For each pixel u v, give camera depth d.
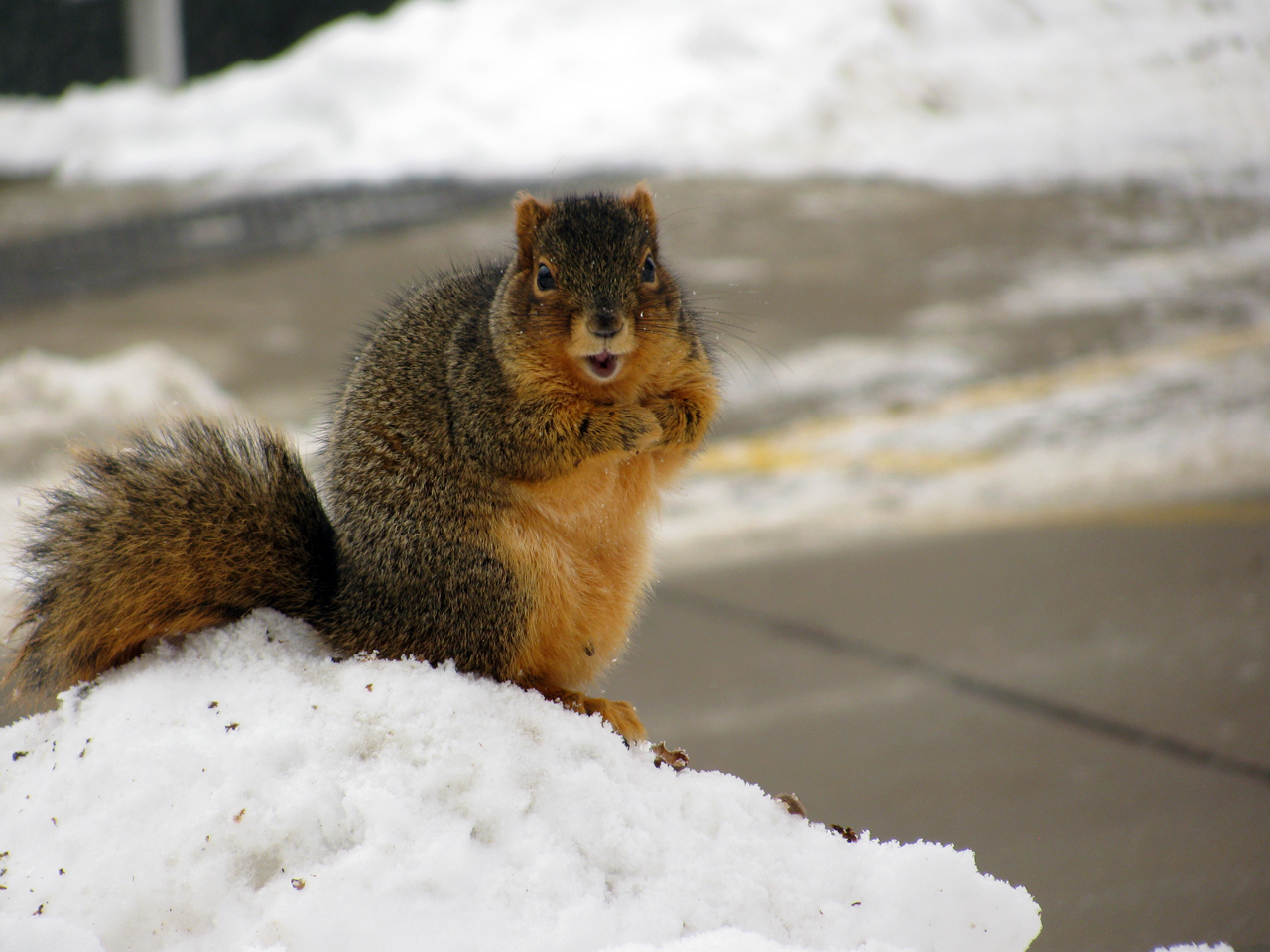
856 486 16.86
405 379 5.82
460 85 39.19
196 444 5.78
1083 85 36.03
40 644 5.49
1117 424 18.31
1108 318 22.97
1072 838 8.68
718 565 14.67
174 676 5.07
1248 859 8.29
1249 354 20.84
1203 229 27.69
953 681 11.49
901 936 4.46
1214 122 33.44
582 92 38.44
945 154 33.78
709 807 4.75
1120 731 10.35
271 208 32.75
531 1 41.97
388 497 5.65
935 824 8.98
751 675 11.85
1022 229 28.31
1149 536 14.57
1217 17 38.62
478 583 5.62
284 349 22.34
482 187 33.12
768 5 40.84
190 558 5.54
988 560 14.28
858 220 29.38
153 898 4.20
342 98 39.50
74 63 45.41
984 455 17.62
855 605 13.31
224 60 45.44
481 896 4.23
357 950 4.04
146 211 33.47
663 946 3.98
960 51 38.59
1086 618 12.62
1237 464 16.64
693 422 6.14
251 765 4.48
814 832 4.80
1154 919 7.50
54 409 16.36
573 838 4.50
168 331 23.67
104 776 4.57
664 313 6.05
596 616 5.99
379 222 30.59
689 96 37.38
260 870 4.29
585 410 5.75
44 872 4.32
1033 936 4.55
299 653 5.46
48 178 38.00
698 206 30.52
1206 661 11.48
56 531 5.50
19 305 25.53
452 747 4.63
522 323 5.77
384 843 4.28
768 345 22.19
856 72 36.91
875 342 22.20
